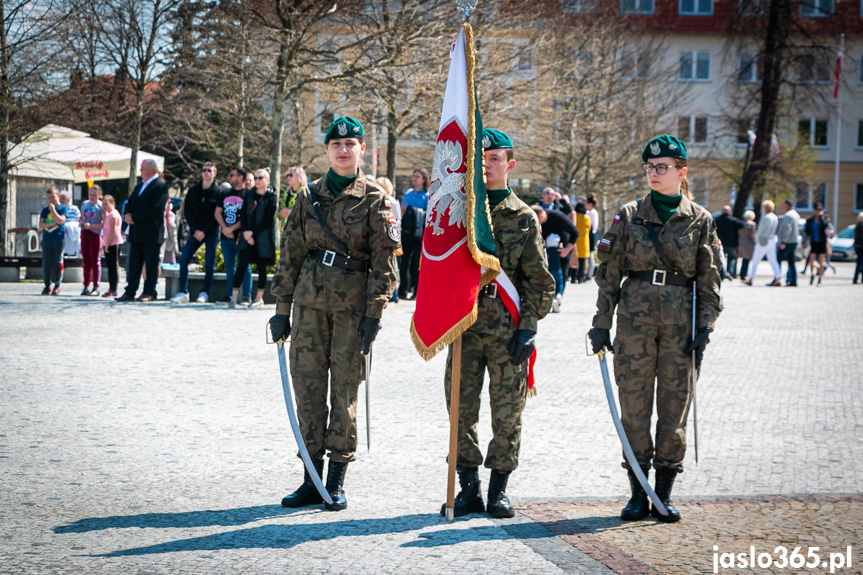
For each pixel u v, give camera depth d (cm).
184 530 445
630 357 485
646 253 482
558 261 1570
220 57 1944
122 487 515
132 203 1503
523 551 422
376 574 389
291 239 502
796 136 4862
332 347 495
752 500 512
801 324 1440
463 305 467
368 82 1742
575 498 516
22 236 2395
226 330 1167
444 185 475
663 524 470
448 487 470
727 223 2602
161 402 741
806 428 704
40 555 405
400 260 1644
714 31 5200
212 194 1464
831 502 508
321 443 500
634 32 3434
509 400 484
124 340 1063
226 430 654
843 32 4406
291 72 1791
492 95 2198
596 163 3203
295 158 2892
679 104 3691
